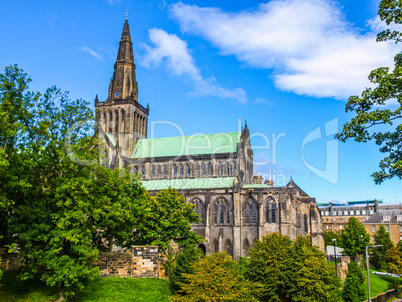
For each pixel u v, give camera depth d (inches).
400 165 1210.6
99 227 2689.5
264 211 4886.8
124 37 6284.5
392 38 1311.5
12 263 2335.1
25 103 2241.6
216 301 2102.6
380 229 5900.6
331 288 2637.8
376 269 5364.2
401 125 1224.2
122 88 6156.5
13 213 2222.0
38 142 2188.7
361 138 1314.0
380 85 1273.4
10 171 2052.2
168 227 3344.0
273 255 2687.0
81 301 2217.0
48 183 2185.0
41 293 2171.5
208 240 4891.7
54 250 2033.7
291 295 2588.6
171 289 2667.3
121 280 2598.4
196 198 5068.9
